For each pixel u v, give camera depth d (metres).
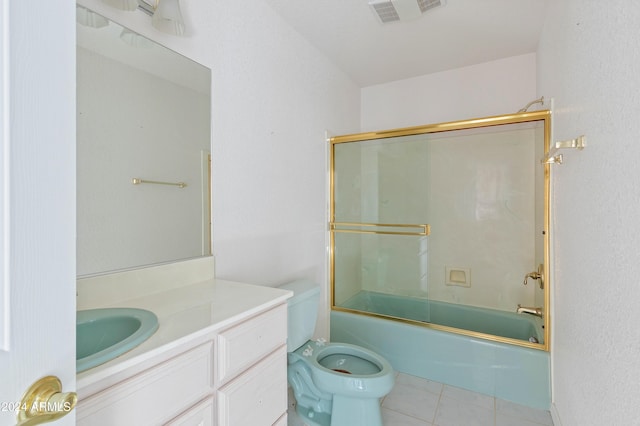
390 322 2.15
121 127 1.07
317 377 1.46
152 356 0.65
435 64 2.46
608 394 0.85
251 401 0.93
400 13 1.78
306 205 2.11
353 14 1.79
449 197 2.54
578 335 1.15
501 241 2.39
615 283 0.80
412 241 2.45
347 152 2.47
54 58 0.41
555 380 1.59
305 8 1.74
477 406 1.70
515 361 1.74
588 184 1.02
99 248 1.00
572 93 1.21
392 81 2.79
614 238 0.81
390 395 1.80
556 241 1.58
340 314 2.32
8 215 0.36
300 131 2.03
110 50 1.04
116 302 0.99
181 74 1.25
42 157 0.40
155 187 1.17
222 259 1.43
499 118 1.95
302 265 2.07
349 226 2.49
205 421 0.78
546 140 1.76
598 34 0.91
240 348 0.90
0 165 0.36
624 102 0.74
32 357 0.39
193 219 1.31
